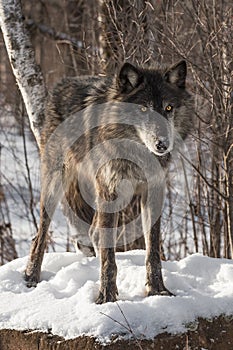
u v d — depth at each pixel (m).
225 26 10.76
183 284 9.10
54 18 23.56
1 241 14.89
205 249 12.71
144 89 9.20
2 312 8.49
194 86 11.91
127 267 9.55
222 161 12.06
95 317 7.86
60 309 8.27
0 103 20.50
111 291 8.57
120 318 7.85
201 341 7.98
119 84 9.36
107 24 12.62
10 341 8.27
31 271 9.85
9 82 20.88
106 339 7.66
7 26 12.09
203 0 10.98
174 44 10.99
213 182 12.27
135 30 12.52
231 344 8.19
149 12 12.24
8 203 18.00
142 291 8.97
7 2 12.05
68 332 7.87
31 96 12.18
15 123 21.48
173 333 7.86
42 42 22.67
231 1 11.30
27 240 16.44
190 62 10.72
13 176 19.17
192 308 8.14
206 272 9.52
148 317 7.89
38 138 12.20
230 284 9.03
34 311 8.34
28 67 12.14
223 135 10.88
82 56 14.55
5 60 21.78
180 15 12.37
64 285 9.38
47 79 19.34
